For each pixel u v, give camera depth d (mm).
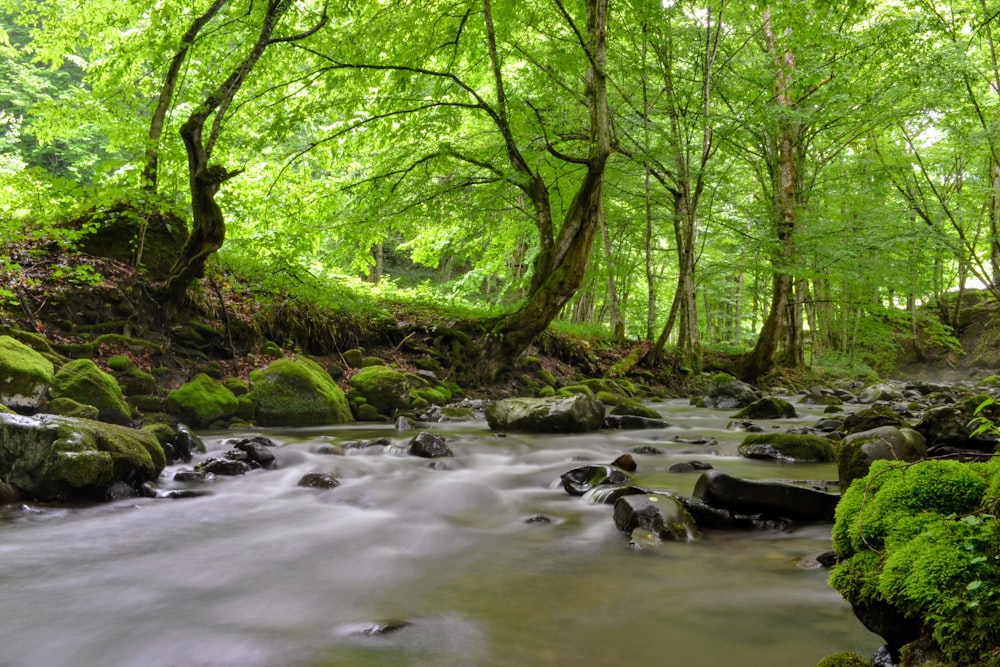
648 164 16281
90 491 5445
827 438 7938
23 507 5133
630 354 17906
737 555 4098
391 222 14055
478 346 13680
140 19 11898
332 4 11047
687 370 18203
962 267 27062
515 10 12898
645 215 19203
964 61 13664
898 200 22734
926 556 2158
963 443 6008
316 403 9945
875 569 2312
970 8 14414
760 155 19438
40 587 3639
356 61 12266
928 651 2045
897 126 19641
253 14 11008
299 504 5562
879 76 15422
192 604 3416
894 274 18984
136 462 5758
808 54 15555
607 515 5098
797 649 2818
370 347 13172
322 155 13508
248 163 13250
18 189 8656
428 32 12914
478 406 12031
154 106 10789
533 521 5004
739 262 18312
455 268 33969
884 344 25391
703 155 16141
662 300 35969
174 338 10180
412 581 3756
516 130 14133
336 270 16578
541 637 2988
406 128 13000
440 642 2945
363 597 3512
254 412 9586
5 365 6773
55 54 11766
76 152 23422
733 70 16984
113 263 10211
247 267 12859
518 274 22578
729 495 4711
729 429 10062
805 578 3660
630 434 9383
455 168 14688
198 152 9547
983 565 2047
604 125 11578
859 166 18547
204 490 5926
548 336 16766
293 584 3717
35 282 8742
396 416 10773
